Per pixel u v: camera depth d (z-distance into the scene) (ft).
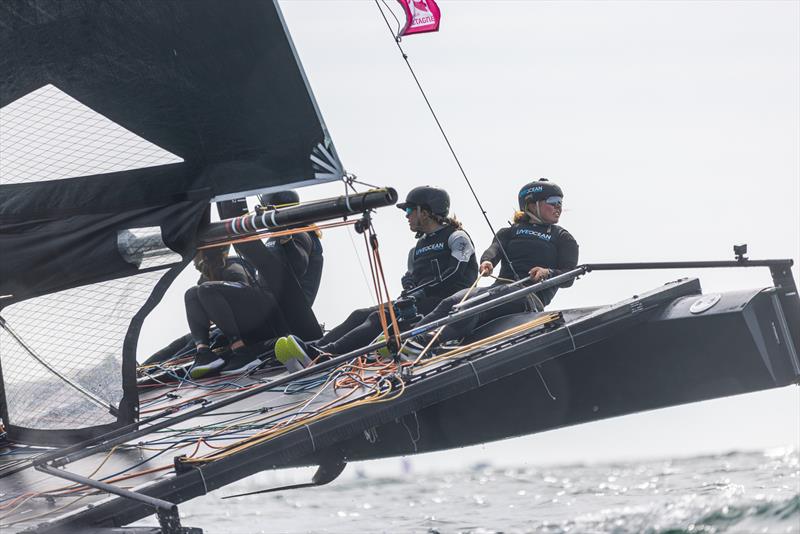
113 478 61.11
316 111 68.33
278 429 61.11
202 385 88.79
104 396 72.38
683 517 88.89
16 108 71.67
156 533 51.16
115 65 69.92
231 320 91.25
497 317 82.23
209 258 93.71
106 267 72.23
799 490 95.76
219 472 57.00
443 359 70.49
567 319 74.23
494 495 114.73
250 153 70.44
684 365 69.56
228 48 67.92
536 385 75.87
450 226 90.38
